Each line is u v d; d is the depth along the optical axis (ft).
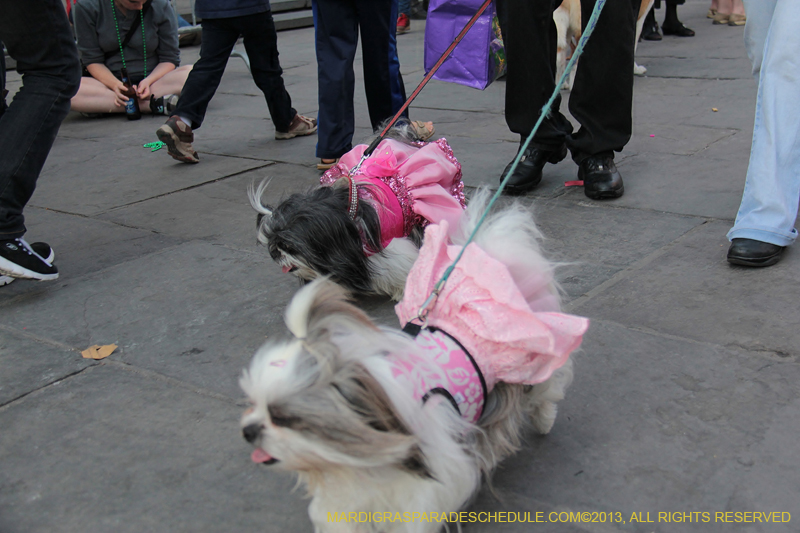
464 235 7.21
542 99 14.43
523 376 6.22
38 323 10.81
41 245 12.67
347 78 17.21
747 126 18.26
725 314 9.57
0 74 11.98
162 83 25.39
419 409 5.28
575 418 7.79
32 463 7.65
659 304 10.00
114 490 7.19
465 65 16.74
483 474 6.76
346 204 10.35
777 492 6.50
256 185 16.96
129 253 13.34
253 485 7.14
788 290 10.02
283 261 10.12
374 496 5.57
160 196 16.63
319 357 4.93
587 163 14.44
